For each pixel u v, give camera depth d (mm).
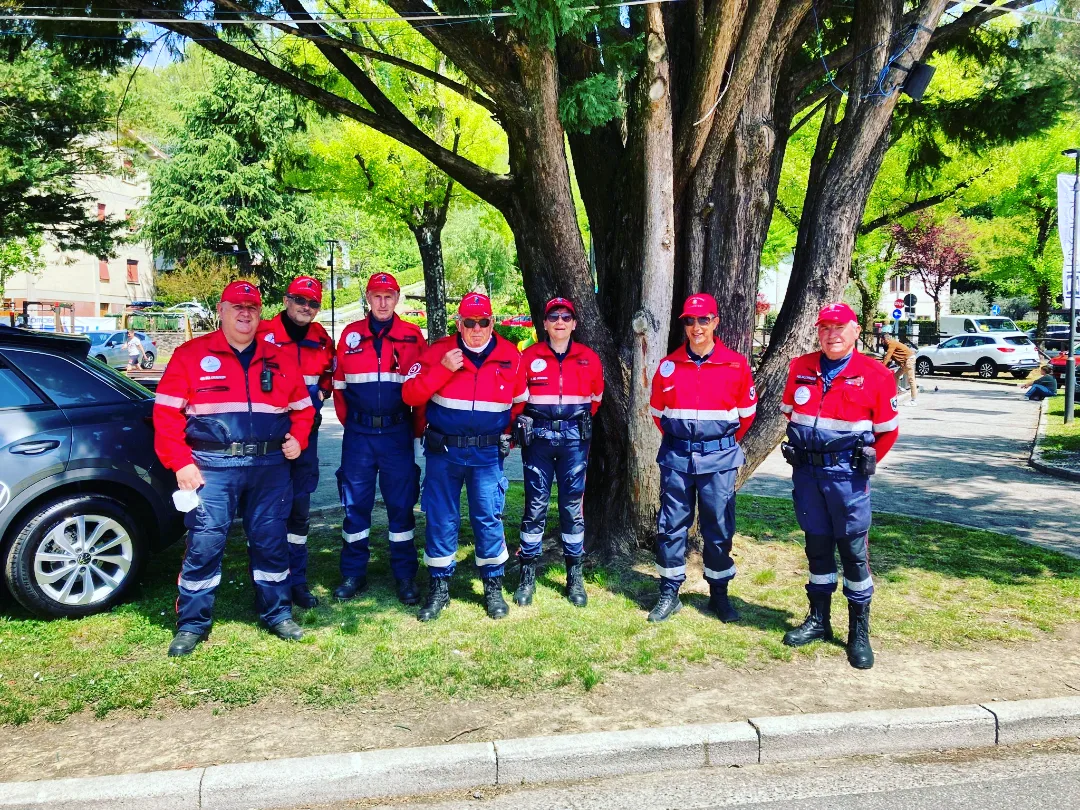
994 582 5668
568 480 5121
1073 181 14297
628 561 5816
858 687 3975
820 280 5539
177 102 37250
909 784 3287
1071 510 8289
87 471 4777
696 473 4777
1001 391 23047
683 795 3203
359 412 5184
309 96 6004
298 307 5117
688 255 5754
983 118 7355
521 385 4945
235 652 4316
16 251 27469
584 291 5711
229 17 5855
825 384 4355
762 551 6445
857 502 4281
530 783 3291
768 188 5727
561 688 3932
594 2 4562
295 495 5039
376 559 6184
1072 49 6953
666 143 5172
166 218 38375
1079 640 4605
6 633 4520
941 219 25125
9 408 4668
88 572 4797
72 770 3178
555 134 5188
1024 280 29344
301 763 3174
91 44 6316
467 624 4754
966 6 6207
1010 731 3635
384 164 18969
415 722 3582
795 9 5262
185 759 3260
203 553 4336
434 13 5113
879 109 5320
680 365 4836
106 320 34844
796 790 3240
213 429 4312
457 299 44375
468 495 4895
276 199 39500
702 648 4430
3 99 13508
